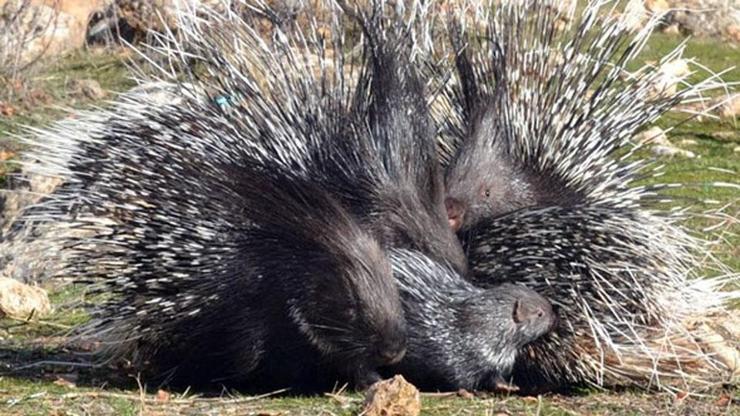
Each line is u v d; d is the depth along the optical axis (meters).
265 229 8.41
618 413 8.38
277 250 8.38
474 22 10.27
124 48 19.78
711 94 18.78
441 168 9.66
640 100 9.91
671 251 9.27
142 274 8.69
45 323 11.02
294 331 8.37
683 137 16.89
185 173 8.65
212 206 8.53
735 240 12.80
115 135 9.09
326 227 8.27
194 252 8.52
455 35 10.11
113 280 8.82
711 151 16.31
